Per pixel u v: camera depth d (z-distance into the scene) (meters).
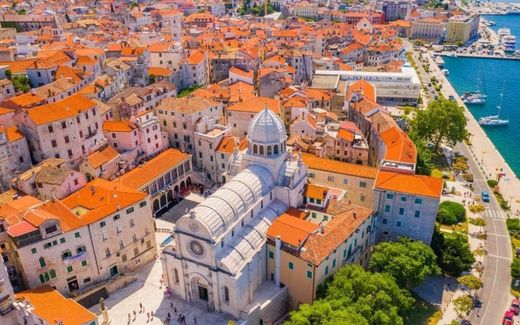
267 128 111.31
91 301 106.06
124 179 132.25
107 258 109.75
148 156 154.62
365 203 131.75
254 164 115.31
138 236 115.81
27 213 100.88
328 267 101.44
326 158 152.00
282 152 115.31
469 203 152.62
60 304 92.56
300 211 112.62
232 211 100.88
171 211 141.50
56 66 181.00
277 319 103.94
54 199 106.50
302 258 97.19
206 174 160.00
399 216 117.75
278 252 101.25
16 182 121.44
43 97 154.62
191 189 152.38
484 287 113.88
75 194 116.25
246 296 99.69
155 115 163.88
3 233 99.56
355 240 110.88
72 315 89.38
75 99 142.12
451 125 183.88
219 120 176.75
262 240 103.75
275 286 105.50
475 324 102.75
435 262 113.25
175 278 106.75
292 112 186.25
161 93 189.62
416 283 105.25
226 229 98.62
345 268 100.38
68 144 135.50
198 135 155.88
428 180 115.81
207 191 152.00
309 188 118.25
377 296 92.50
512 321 102.69
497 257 125.38
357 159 159.75
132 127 147.75
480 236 133.75
